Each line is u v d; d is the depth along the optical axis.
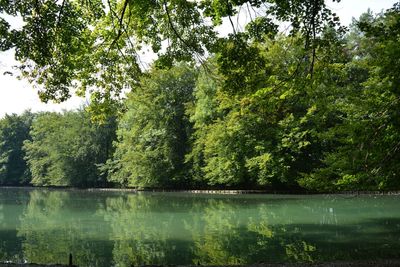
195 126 51.19
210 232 20.39
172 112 57.50
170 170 57.84
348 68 32.84
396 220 22.91
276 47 28.00
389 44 13.03
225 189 52.88
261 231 20.23
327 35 12.13
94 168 75.25
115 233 20.72
